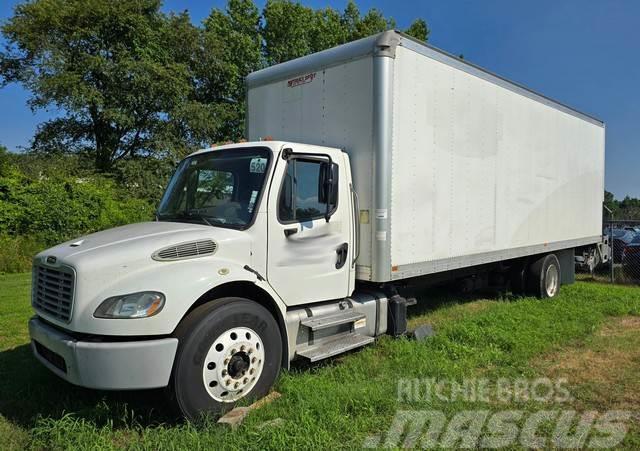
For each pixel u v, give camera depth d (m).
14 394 4.18
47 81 22.78
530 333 6.05
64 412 3.65
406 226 5.40
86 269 3.49
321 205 4.80
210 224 4.36
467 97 6.39
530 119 7.99
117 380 3.32
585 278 12.63
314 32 30.59
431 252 5.82
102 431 3.41
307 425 3.36
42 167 22.20
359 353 5.23
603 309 7.79
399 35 5.18
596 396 4.25
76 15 24.19
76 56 24.72
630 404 4.09
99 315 3.38
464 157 6.36
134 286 3.47
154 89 24.34
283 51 29.45
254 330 3.93
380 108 4.98
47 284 3.90
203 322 3.59
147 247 3.71
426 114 5.64
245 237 4.13
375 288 5.75
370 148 5.07
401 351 5.20
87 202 17.23
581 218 10.09
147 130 26.48
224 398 3.72
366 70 5.10
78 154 26.80
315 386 4.16
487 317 6.76
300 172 4.61
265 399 3.96
